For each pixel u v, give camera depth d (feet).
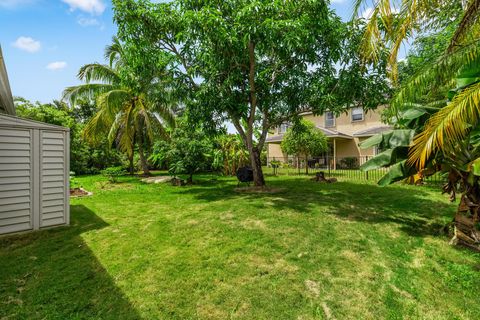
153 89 28.14
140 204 20.47
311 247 11.50
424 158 8.87
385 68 19.98
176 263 10.13
